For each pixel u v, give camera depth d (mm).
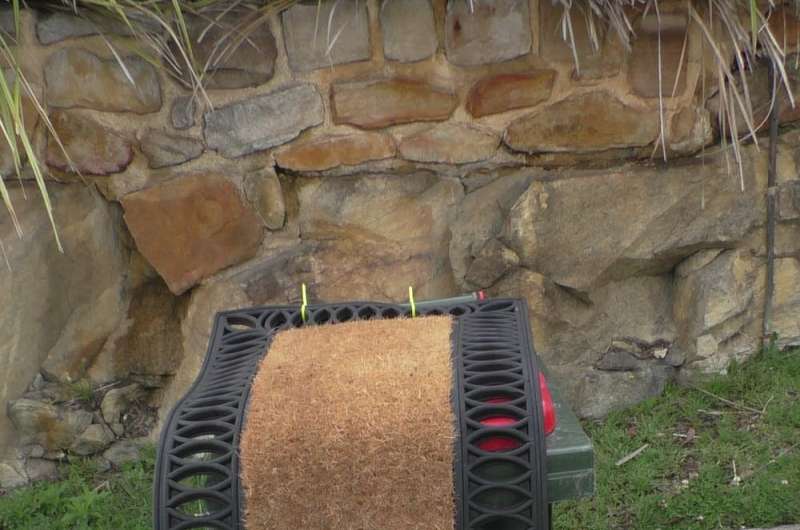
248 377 1979
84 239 3324
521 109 3316
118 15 3111
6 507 3152
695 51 3275
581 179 3354
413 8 3201
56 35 3150
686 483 3043
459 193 3406
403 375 1893
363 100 3277
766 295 3586
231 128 3279
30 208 3262
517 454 1744
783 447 3145
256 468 1730
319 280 3408
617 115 3318
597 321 3520
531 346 2006
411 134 3330
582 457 1790
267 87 3254
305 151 3312
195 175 3309
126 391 3426
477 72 3273
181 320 3410
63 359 3369
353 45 3225
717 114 3381
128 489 3238
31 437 3355
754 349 3635
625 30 3182
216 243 3355
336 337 2146
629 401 3523
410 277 3436
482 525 1791
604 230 3402
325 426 1757
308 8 3186
